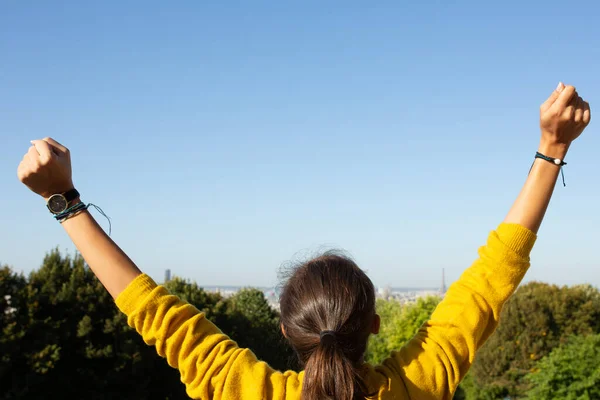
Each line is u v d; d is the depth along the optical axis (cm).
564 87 188
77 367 2620
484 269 189
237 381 172
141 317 182
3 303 2492
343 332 168
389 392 170
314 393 158
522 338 2955
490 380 2978
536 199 193
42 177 192
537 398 1703
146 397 2708
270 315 3556
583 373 1645
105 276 189
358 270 182
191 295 3391
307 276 179
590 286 3116
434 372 175
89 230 193
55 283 2677
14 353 2361
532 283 3225
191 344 179
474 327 181
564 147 194
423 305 4844
